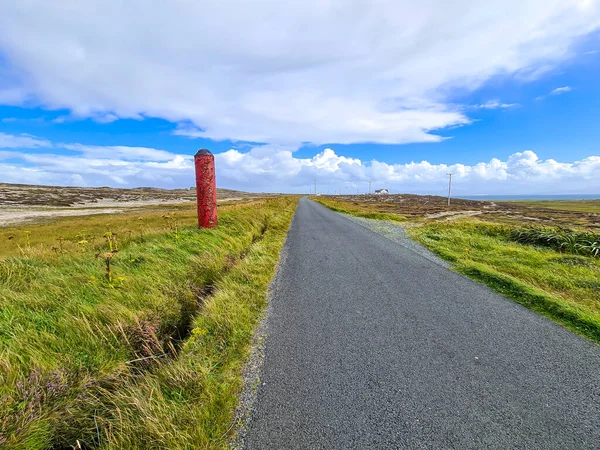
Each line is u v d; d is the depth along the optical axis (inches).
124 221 810.2
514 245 360.5
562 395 93.5
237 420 84.1
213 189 349.7
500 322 148.9
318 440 76.5
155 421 77.5
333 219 737.0
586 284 206.4
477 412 86.0
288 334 137.2
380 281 220.4
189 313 151.9
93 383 89.2
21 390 79.3
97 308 126.8
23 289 141.1
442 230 473.7
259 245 327.9
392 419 83.4
